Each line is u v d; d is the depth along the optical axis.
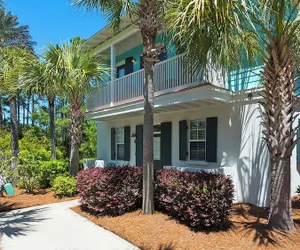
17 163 10.86
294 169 7.70
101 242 4.80
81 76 9.21
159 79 8.84
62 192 8.89
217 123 8.23
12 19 25.72
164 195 6.12
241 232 4.96
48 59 9.08
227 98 7.67
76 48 9.78
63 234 5.27
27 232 5.41
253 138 7.29
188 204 5.21
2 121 30.52
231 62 6.18
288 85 4.86
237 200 7.61
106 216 6.38
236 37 5.35
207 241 4.61
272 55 4.87
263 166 7.07
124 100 10.64
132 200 6.54
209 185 5.14
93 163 13.31
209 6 3.99
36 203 8.23
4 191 9.84
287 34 4.71
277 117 4.92
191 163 8.97
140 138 11.28
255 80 7.26
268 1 4.33
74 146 10.23
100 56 12.26
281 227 4.96
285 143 4.89
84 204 7.29
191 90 7.43
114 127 13.38
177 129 9.66
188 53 5.81
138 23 6.39
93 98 13.01
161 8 5.99
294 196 7.61
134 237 4.95
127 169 7.08
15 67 10.35
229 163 7.87
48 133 23.34
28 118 32.69
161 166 10.29
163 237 4.86
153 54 6.27
